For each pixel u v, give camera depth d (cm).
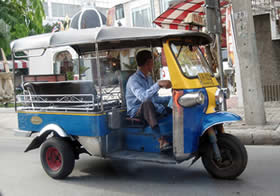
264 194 372
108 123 443
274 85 1074
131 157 429
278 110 892
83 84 468
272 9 1032
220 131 428
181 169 489
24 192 429
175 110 402
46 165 485
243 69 712
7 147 723
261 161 508
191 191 395
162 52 481
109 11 2603
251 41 700
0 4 905
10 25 878
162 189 408
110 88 520
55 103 490
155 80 496
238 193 379
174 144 404
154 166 513
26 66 2375
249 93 710
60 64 1048
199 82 415
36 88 500
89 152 453
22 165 566
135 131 454
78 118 451
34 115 498
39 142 505
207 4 692
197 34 418
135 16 2706
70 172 469
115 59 538
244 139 636
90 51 566
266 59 1091
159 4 2469
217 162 425
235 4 710
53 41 459
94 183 449
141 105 437
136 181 447
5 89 1520
